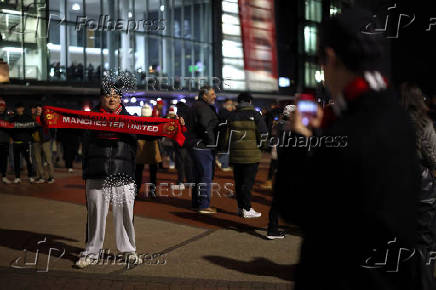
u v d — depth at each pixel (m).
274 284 4.52
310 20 38.81
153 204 8.98
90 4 24.72
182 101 8.94
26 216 7.84
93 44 24.97
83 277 4.77
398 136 1.42
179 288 4.45
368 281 1.46
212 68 31.78
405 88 3.86
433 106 4.64
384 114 1.44
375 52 1.49
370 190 1.39
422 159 3.82
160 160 9.85
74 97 24.20
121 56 26.12
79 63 24.42
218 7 31.84
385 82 1.57
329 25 1.54
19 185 11.59
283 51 37.94
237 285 4.50
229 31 32.88
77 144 14.42
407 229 1.40
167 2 28.62
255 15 34.75
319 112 1.57
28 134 11.93
